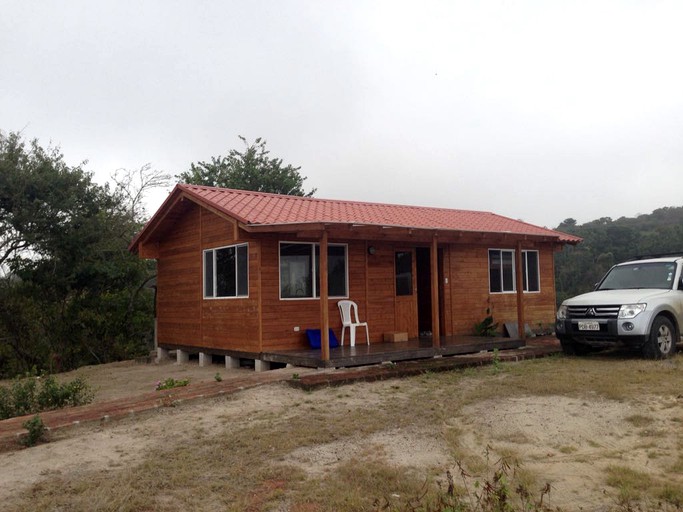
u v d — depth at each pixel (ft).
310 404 27.37
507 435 22.04
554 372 33.01
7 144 63.26
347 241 43.50
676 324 37.86
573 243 59.62
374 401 27.73
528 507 14.57
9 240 63.10
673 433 21.21
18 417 26.50
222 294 43.52
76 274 66.08
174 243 50.19
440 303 50.16
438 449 20.72
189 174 106.22
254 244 39.55
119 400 28.89
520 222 61.93
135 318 71.56
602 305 37.37
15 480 18.35
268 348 39.24
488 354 41.19
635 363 34.94
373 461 19.48
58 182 63.67
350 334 41.27
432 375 33.83
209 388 30.27
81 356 69.41
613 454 19.72
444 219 53.57
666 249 109.70
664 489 16.37
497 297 53.83
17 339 66.28
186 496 16.81
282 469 18.78
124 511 15.75
